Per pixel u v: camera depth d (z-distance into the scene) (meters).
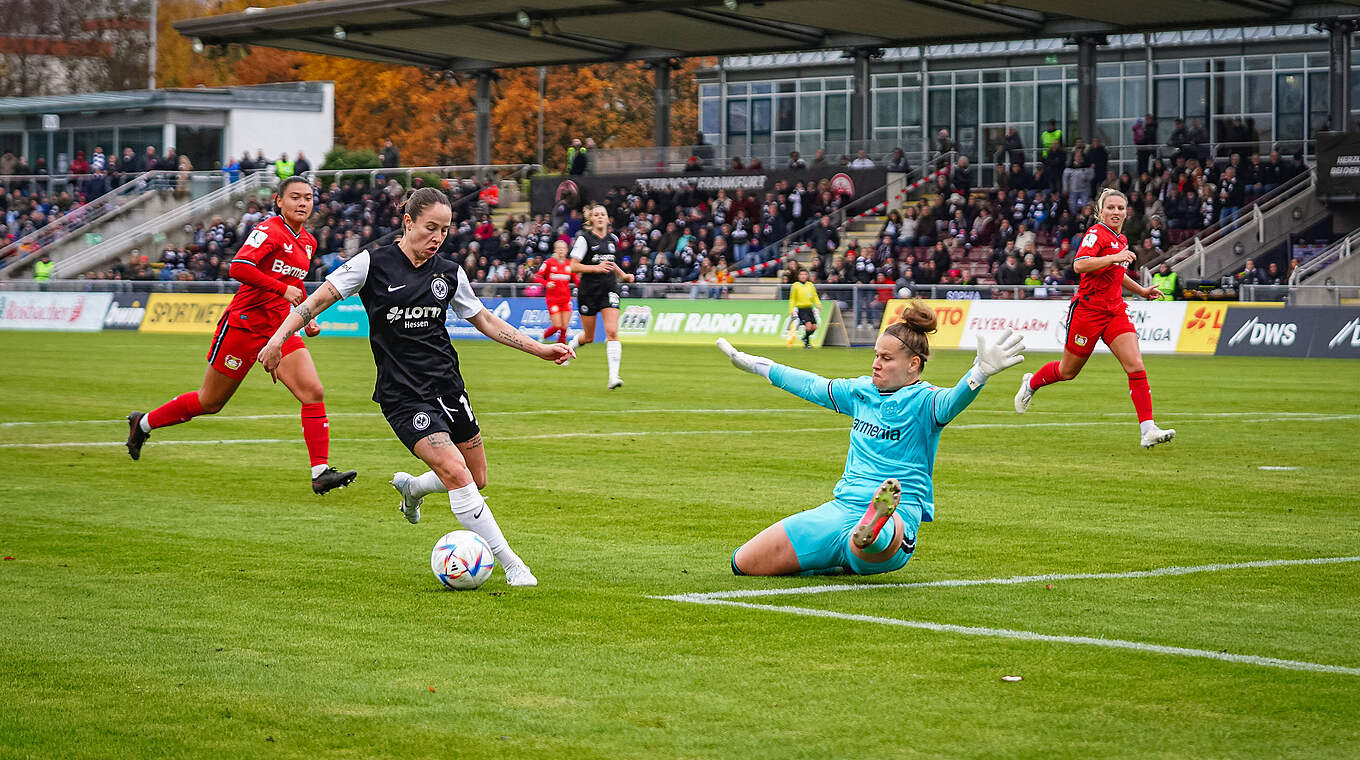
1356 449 12.70
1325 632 5.85
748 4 34.28
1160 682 5.08
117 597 6.52
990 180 44.97
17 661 5.39
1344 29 34.22
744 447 12.85
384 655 5.47
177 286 40.31
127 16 70.25
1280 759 4.27
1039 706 4.79
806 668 5.27
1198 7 33.56
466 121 65.56
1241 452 12.49
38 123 55.31
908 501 6.78
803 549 6.89
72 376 21.45
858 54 40.81
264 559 7.48
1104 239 11.82
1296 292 28.98
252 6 69.00
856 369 24.22
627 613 6.18
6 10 69.25
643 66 69.94
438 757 4.29
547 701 4.86
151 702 4.86
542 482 10.55
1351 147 33.69
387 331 7.04
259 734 4.51
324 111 54.97
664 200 42.25
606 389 19.81
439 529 8.48
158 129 52.38
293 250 9.62
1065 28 37.06
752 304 34.00
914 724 4.59
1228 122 40.56
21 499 9.61
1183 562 7.43
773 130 49.06
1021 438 13.67
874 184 39.53
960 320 31.75
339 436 13.76
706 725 4.59
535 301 36.50
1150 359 27.67
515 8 36.69
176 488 10.17
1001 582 6.88
